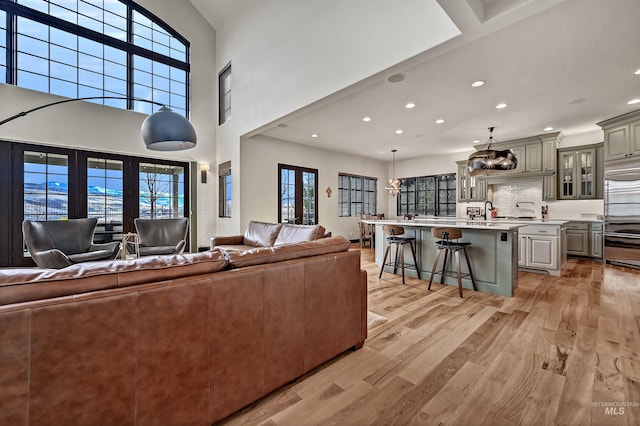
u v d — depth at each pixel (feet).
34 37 14.52
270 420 4.51
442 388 5.26
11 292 2.97
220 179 20.57
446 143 21.65
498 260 10.96
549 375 5.61
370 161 28.66
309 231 11.34
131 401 3.56
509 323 8.17
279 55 14.01
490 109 14.20
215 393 4.28
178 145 10.96
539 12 7.23
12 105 13.82
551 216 19.76
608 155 15.64
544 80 11.11
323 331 5.84
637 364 5.95
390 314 8.94
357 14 10.02
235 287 4.45
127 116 17.19
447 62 9.78
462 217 24.52
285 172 21.11
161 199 18.99
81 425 3.25
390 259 14.85
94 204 16.52
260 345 4.79
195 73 19.88
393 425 4.39
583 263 16.56
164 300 3.77
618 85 11.49
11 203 14.14
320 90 11.62
